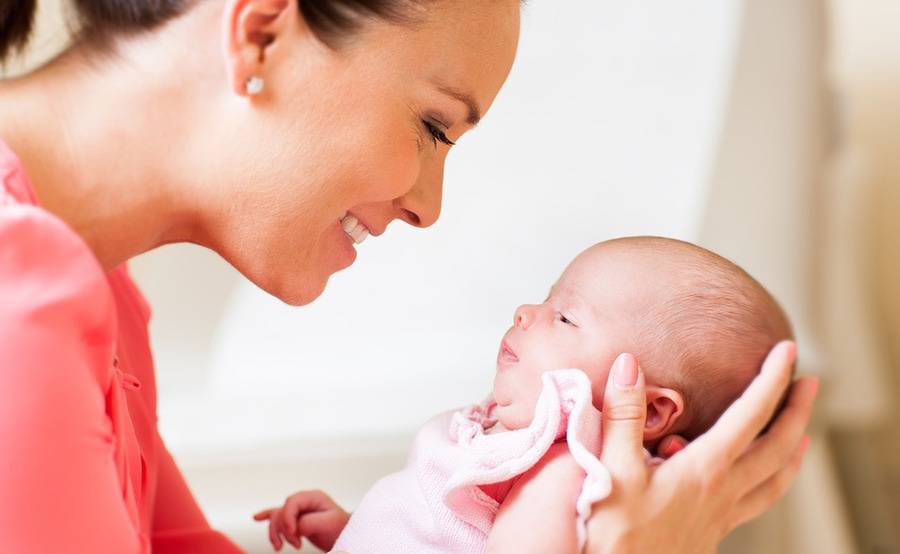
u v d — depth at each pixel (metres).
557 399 1.19
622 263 1.33
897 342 3.04
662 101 2.62
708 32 2.64
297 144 1.02
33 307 0.80
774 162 2.34
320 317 2.48
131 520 0.94
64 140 0.99
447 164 2.67
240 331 2.49
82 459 0.81
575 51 2.72
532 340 1.29
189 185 1.03
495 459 1.18
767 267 2.20
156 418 1.42
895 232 3.04
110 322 0.86
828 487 2.02
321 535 1.43
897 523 2.93
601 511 1.13
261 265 1.09
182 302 2.63
